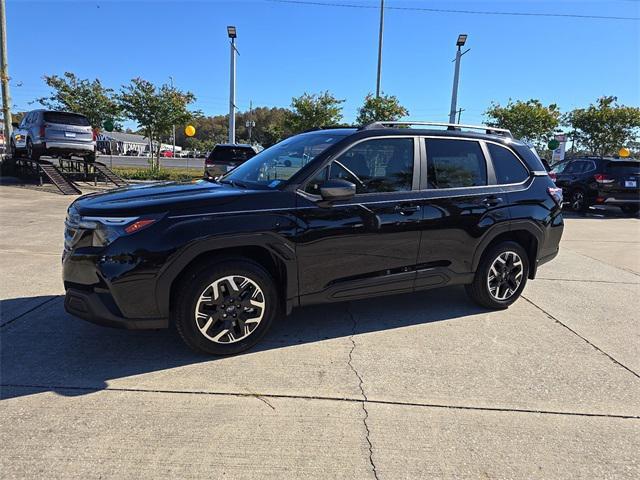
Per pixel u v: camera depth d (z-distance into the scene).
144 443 2.52
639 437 2.71
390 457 2.46
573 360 3.71
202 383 3.17
